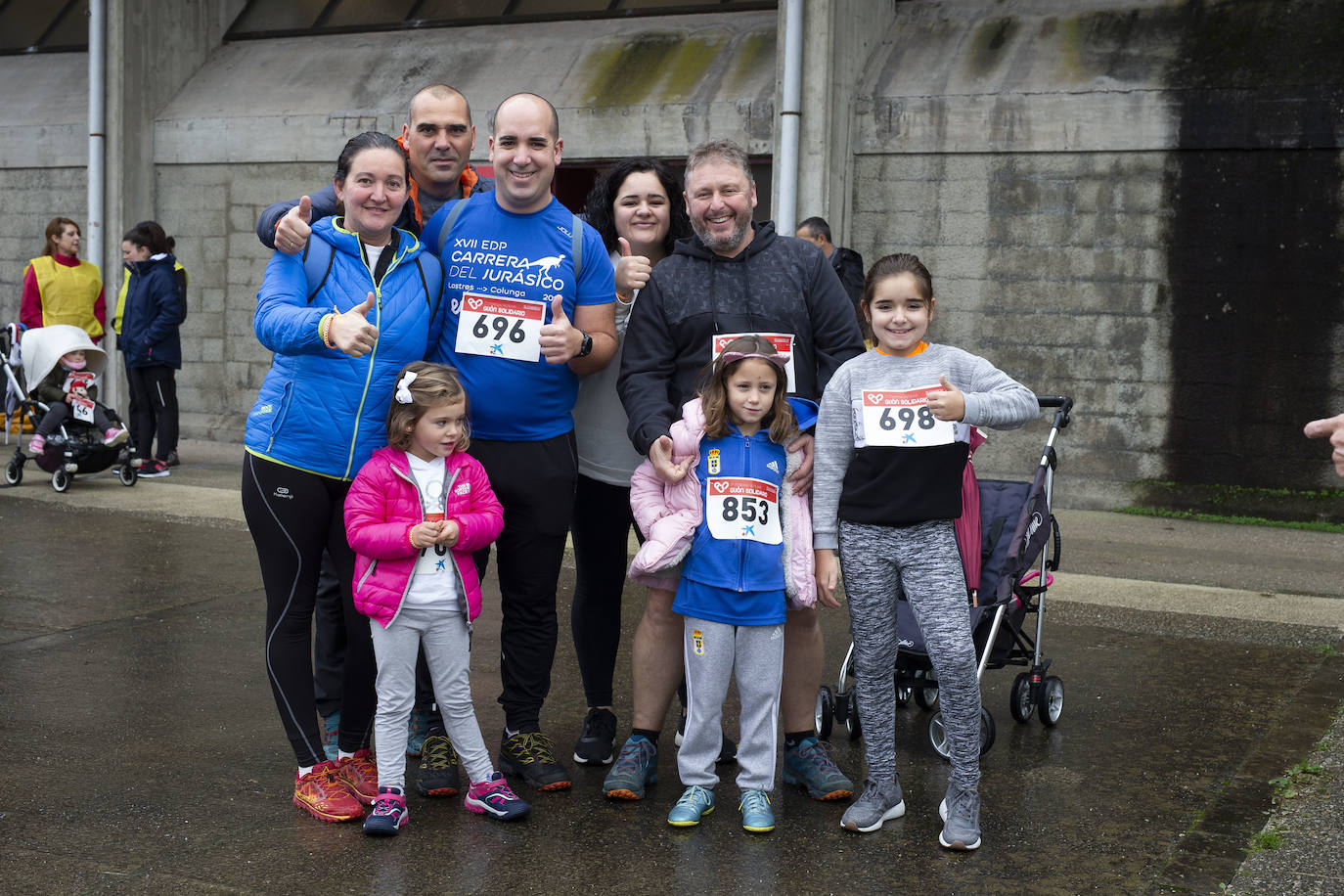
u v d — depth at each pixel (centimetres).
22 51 1464
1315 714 473
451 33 1264
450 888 322
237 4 1374
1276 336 923
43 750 419
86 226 1354
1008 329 1006
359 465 367
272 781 398
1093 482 979
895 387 360
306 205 352
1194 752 433
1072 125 970
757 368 359
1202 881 330
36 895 312
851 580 365
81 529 799
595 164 1156
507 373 382
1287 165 909
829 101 1007
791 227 1016
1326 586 706
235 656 533
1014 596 451
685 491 372
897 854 348
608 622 425
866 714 368
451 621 365
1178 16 986
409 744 427
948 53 1047
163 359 1046
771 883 328
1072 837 360
